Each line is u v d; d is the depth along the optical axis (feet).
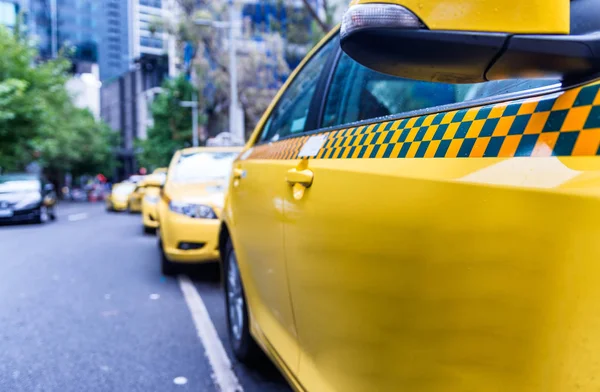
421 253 4.66
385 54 3.75
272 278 8.59
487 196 4.08
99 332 14.44
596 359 3.22
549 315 3.54
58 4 208.44
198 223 19.25
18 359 12.42
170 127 122.01
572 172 3.53
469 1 3.54
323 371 6.71
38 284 20.88
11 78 70.08
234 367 11.70
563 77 3.77
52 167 152.05
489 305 4.01
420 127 5.30
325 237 6.38
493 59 3.61
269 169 9.23
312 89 9.39
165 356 12.53
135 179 115.85
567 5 3.46
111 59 242.78
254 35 96.22
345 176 6.13
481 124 4.50
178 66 111.24
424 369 4.70
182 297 18.35
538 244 3.63
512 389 3.84
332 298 6.25
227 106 110.83
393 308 5.06
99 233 41.37
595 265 3.26
